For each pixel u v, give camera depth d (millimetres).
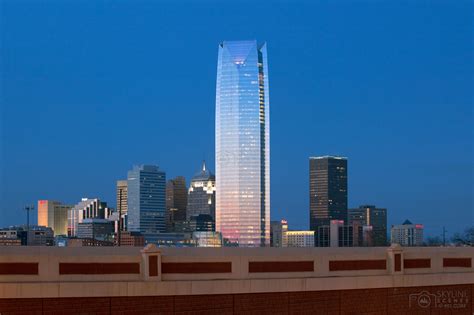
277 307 40281
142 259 37812
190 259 38781
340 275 42188
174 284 37875
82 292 36406
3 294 35562
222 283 38812
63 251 42125
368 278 42531
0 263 36250
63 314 36312
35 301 36031
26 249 41875
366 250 45312
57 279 36750
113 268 37500
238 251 42469
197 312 38469
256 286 39562
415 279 44125
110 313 36875
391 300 43594
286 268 40781
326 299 41562
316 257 41594
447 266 45969
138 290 37219
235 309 39312
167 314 37844
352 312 42250
